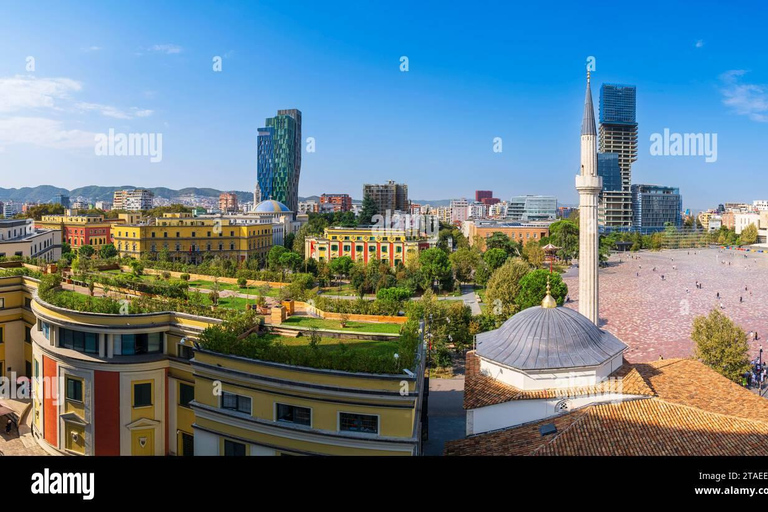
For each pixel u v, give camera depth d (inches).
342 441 1157.7
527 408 1341.0
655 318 4151.1
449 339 2738.7
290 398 1204.5
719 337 2133.4
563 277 6205.7
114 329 1544.0
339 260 5482.3
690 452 1104.8
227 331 1387.8
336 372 1167.0
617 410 1283.2
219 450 1293.1
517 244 6953.7
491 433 1326.3
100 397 1556.3
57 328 1641.2
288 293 2004.2
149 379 1582.2
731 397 1391.5
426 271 4980.3
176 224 6284.5
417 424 1263.5
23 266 2615.7
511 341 1467.8
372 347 1405.0
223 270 2741.1
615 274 6820.9
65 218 6786.4
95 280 2071.9
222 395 1300.4
